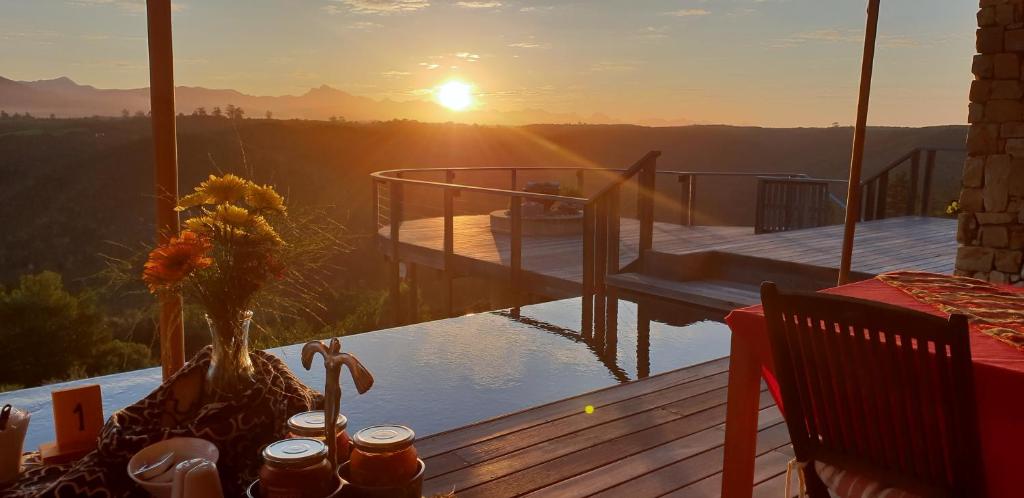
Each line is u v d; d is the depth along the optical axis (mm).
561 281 6355
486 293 11094
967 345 1341
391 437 1423
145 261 1648
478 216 11773
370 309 9297
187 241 1583
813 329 1585
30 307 12320
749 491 2068
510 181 11312
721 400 3205
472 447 2686
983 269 4496
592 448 2688
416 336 4848
